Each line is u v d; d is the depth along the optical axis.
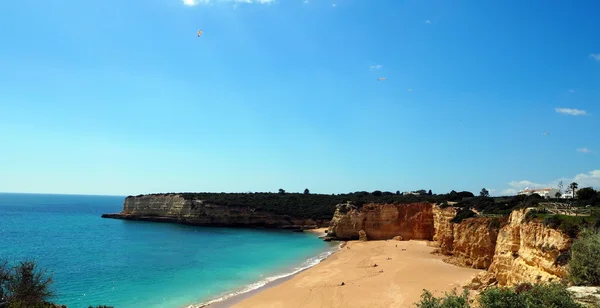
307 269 55.03
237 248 76.75
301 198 140.88
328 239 92.56
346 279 45.44
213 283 45.34
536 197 55.84
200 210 128.25
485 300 15.19
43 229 107.44
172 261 60.09
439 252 62.22
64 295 39.00
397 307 32.19
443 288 36.56
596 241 19.42
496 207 59.28
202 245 80.19
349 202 97.94
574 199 41.84
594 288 15.92
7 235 91.75
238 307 35.12
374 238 89.50
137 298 38.44
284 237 99.06
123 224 128.25
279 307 34.81
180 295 39.69
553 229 24.59
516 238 30.94
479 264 46.84
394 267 51.31
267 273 52.00
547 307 13.78
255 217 124.19
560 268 22.33
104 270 51.91
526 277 25.83
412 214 88.44
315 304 35.12
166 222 136.00
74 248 72.44
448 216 67.31
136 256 64.38
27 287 19.38
